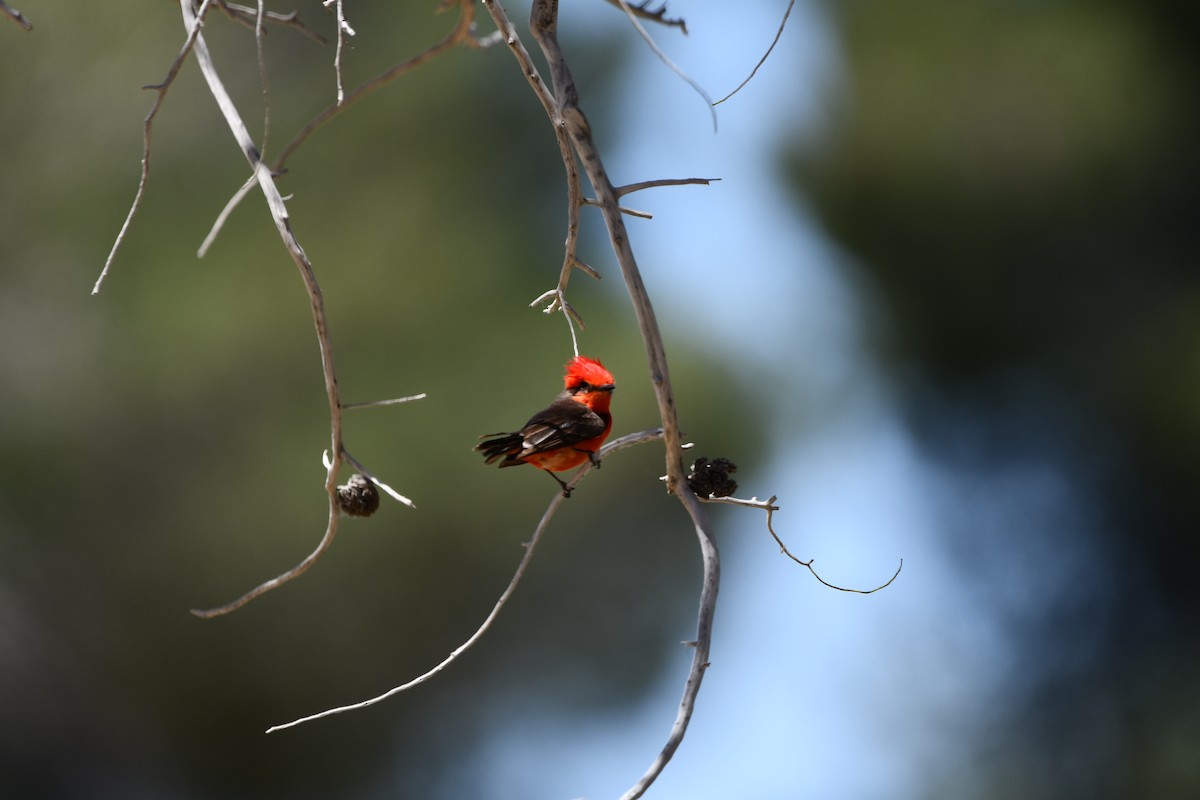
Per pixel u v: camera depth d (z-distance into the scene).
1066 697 19.28
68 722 15.34
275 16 4.23
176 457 14.41
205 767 15.86
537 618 15.85
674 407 3.81
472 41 3.94
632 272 3.82
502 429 14.30
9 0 13.55
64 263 14.20
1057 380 18.23
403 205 15.05
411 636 15.41
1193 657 18.94
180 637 15.06
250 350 14.19
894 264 17.86
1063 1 17.56
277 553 14.52
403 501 3.77
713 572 3.78
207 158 14.50
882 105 17.14
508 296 15.07
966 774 19.28
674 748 3.56
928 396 18.84
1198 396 17.45
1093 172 17.22
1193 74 17.31
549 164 15.72
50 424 14.20
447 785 16.88
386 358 14.42
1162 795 18.89
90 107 13.98
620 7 4.55
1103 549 19.12
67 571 14.66
